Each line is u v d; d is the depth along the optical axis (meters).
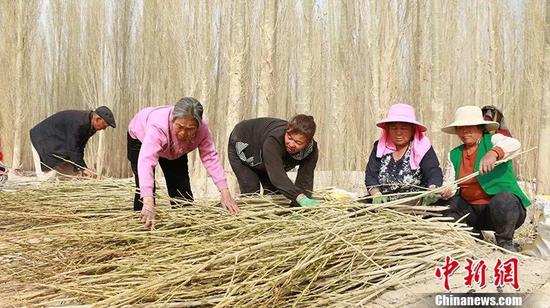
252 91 9.45
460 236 3.61
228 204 3.83
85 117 6.34
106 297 2.84
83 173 6.40
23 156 13.82
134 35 11.62
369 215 3.56
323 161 9.87
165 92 10.79
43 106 13.90
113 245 3.48
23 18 13.21
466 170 4.11
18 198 5.22
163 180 8.82
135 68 11.62
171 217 3.70
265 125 4.19
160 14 10.80
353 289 3.15
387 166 4.09
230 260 3.02
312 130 3.65
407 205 3.87
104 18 11.52
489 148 3.98
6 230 4.54
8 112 13.20
